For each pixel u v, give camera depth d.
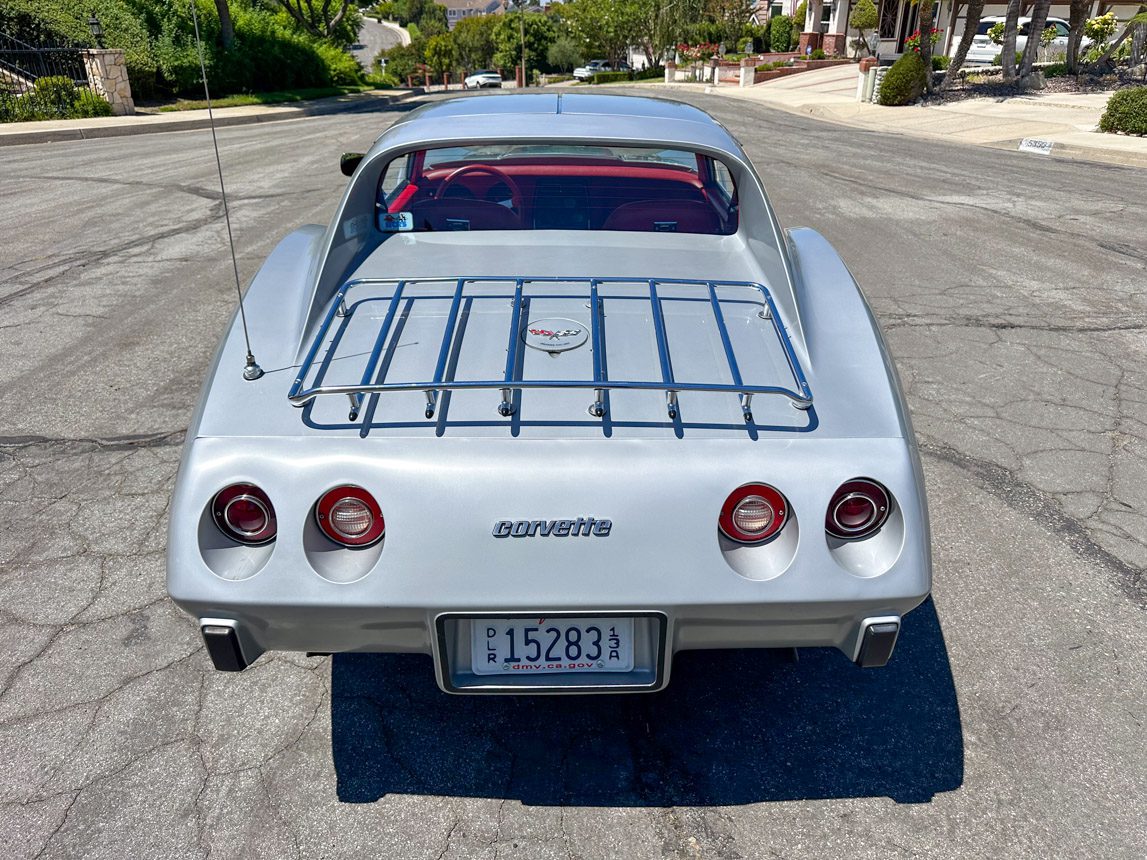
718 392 2.10
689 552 1.88
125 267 6.95
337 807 2.20
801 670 2.71
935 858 2.06
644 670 2.02
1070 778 2.29
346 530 1.92
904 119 18.61
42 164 12.74
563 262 2.71
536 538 1.88
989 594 3.02
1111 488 3.68
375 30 138.25
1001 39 24.69
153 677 2.64
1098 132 15.36
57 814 2.16
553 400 2.07
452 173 3.09
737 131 16.52
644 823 2.17
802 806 2.22
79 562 3.18
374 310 2.44
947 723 2.48
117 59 20.67
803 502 1.90
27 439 4.09
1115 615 2.92
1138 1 25.50
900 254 7.30
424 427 1.99
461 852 2.08
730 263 2.76
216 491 1.91
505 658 2.01
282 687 2.62
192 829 2.13
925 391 4.60
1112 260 7.20
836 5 38.34
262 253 7.29
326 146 14.55
